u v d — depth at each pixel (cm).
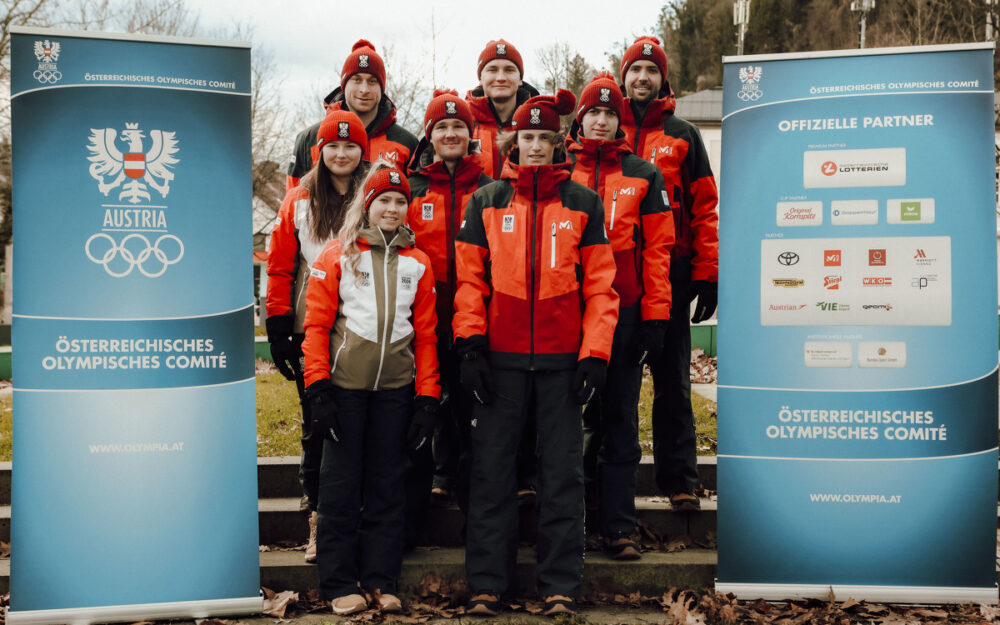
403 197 378
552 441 371
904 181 376
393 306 371
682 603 374
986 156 372
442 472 440
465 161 405
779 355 383
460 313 374
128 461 363
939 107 374
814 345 381
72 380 360
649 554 411
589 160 411
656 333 394
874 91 378
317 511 388
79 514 359
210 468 370
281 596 378
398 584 391
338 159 399
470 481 391
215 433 371
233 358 374
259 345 1048
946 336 373
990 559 371
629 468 405
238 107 375
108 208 363
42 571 356
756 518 382
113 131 364
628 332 400
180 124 369
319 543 373
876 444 376
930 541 374
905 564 375
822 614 364
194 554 366
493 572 371
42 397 357
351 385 368
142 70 366
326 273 370
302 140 467
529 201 377
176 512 366
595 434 434
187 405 368
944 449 373
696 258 441
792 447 381
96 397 361
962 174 373
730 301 387
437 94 453
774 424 382
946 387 373
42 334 358
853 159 379
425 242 407
